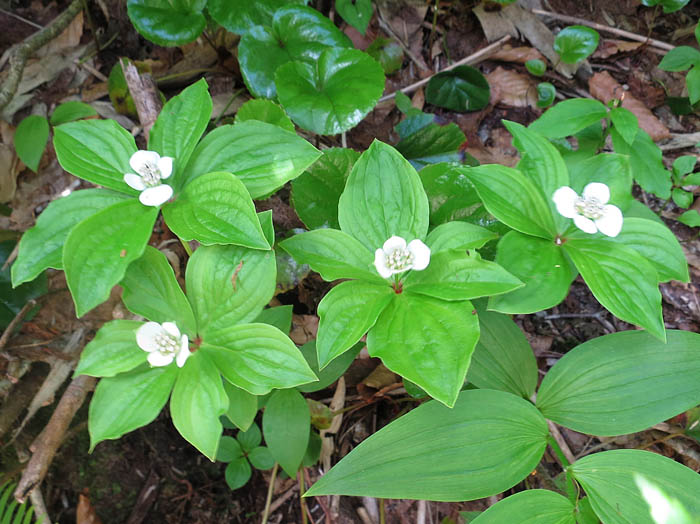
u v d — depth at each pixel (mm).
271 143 245
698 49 467
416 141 376
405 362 212
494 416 244
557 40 427
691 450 332
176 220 233
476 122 448
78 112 378
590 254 240
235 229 226
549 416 259
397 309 229
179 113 252
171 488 367
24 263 225
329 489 232
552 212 255
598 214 238
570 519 236
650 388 251
